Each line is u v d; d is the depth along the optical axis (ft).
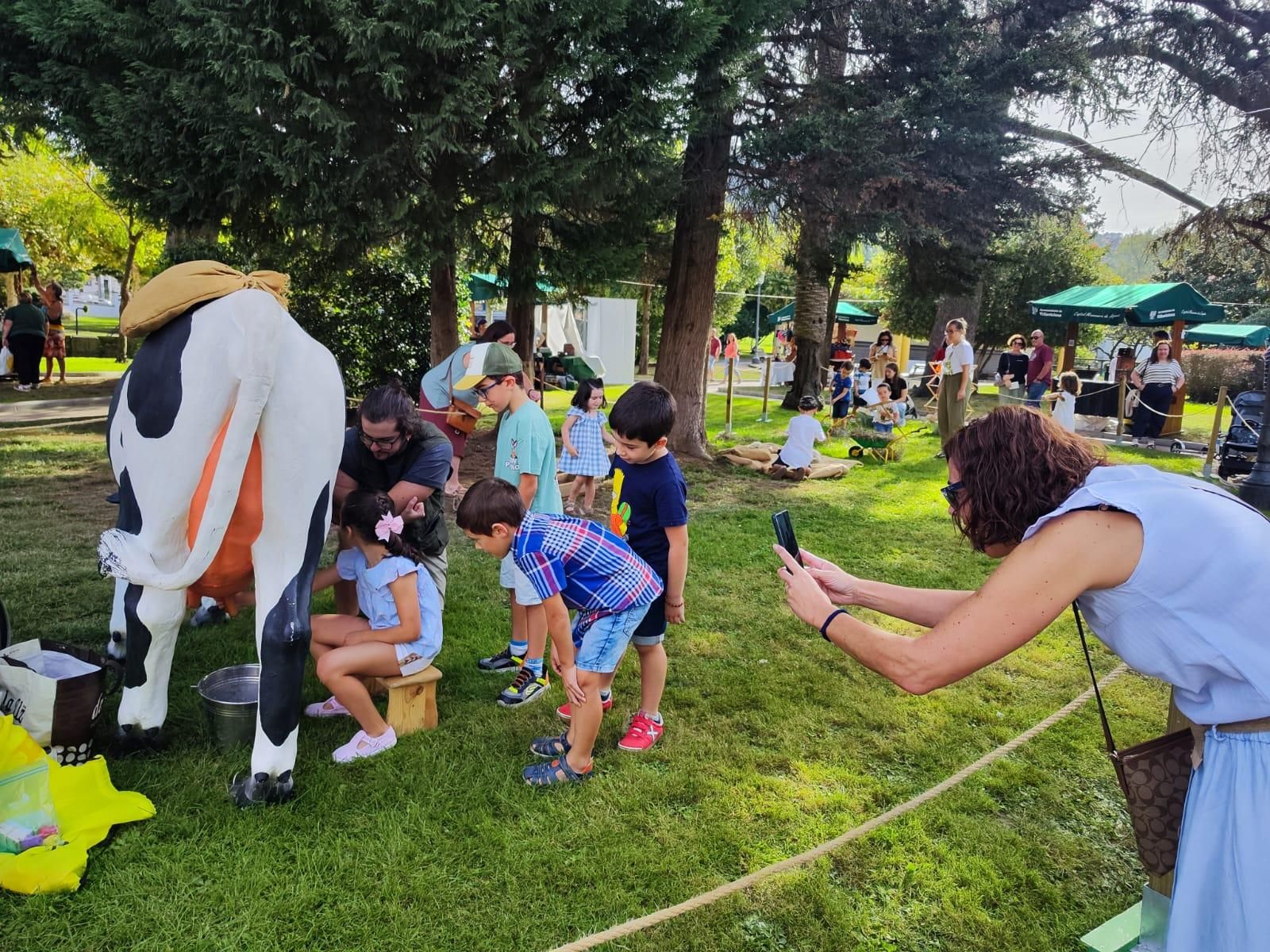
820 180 28.86
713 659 14.82
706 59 26.08
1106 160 31.86
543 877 8.87
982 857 9.64
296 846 9.02
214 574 9.75
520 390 13.73
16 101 24.61
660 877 8.97
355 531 10.80
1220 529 5.36
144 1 21.44
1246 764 5.31
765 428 44.75
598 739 11.81
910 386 77.10
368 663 10.87
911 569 20.70
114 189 23.52
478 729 11.80
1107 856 9.86
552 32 21.66
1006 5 31.73
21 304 47.55
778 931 8.38
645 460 11.19
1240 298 90.48
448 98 20.33
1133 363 53.42
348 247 24.41
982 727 12.82
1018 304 90.27
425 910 8.30
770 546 22.11
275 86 19.74
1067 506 5.60
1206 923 5.42
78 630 14.30
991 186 30.17
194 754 10.46
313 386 9.04
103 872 8.45
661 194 28.71
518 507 10.23
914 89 28.68
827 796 10.66
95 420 37.58
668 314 34.42
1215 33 34.68
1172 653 5.41
